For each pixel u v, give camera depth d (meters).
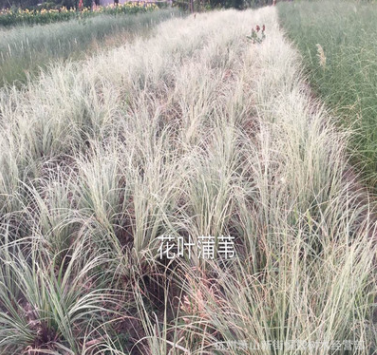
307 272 2.37
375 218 3.21
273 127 4.00
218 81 6.17
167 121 5.08
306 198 3.03
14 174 3.44
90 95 5.48
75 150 4.24
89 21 14.89
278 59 6.92
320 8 12.09
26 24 19.36
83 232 2.91
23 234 3.14
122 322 2.47
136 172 3.17
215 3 32.62
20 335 2.21
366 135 3.95
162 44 9.84
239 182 3.17
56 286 2.34
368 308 2.14
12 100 5.68
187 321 2.25
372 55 4.85
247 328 1.98
